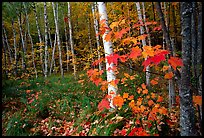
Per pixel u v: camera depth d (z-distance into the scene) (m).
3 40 16.27
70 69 20.83
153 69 9.93
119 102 3.28
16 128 5.45
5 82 11.05
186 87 2.34
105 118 4.69
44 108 6.80
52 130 5.41
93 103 6.75
